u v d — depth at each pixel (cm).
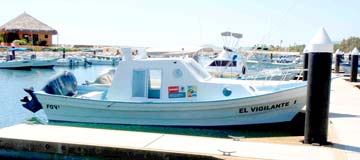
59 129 952
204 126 1219
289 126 1227
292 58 3984
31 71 4297
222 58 2708
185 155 748
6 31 7262
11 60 4550
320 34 823
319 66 816
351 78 2330
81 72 4447
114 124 1260
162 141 842
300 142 938
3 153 850
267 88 1359
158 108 1217
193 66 1262
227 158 721
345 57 4794
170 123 1229
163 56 1546
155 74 1262
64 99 1277
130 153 778
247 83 1277
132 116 1245
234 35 2781
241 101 1177
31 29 7369
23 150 840
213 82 1236
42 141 827
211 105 1188
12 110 1695
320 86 821
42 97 1296
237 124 1207
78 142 819
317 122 831
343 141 867
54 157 823
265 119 1201
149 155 767
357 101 1480
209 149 779
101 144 804
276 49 4372
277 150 781
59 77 1391
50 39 7769
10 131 919
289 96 1174
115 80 1268
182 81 1230
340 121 1096
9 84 2948
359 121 1097
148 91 1255
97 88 1521
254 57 3106
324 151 779
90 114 1270
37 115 1563
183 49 1612
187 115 1215
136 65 1252
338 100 1507
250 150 777
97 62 5519
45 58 5003
